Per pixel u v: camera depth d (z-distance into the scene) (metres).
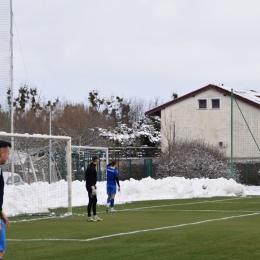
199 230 21.25
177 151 54.22
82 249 16.86
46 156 37.62
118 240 18.77
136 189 42.78
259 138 62.28
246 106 63.31
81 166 45.81
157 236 19.58
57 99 97.62
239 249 16.41
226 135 65.19
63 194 34.12
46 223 24.98
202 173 52.62
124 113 104.25
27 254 16.09
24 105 90.12
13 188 31.09
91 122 81.62
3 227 11.85
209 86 65.94
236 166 56.91
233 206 34.12
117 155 71.44
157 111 70.19
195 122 67.12
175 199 41.66
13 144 33.03
